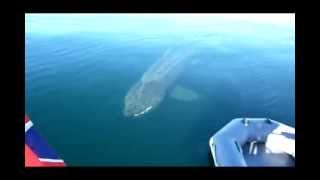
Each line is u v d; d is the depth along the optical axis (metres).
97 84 14.48
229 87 14.93
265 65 16.70
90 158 10.91
